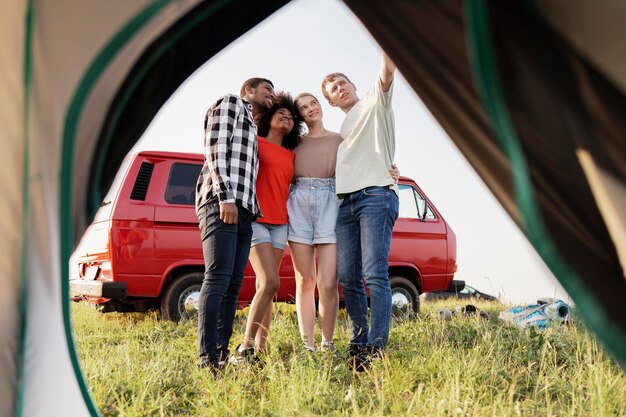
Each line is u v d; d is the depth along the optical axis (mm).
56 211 1901
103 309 7359
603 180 1898
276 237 4297
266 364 3895
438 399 2990
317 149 4504
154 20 1900
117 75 2012
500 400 2939
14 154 1900
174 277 7059
